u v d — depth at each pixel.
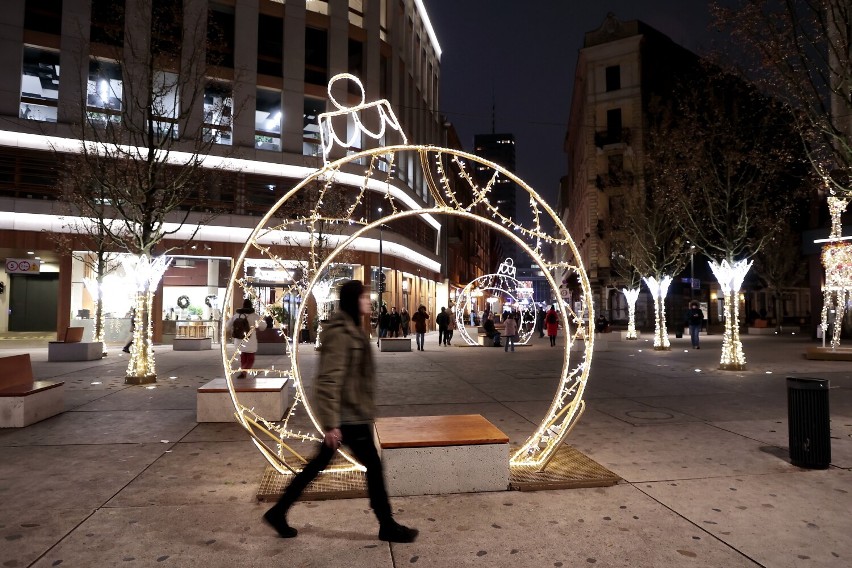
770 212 22.92
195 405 9.14
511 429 7.44
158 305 25.70
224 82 27.84
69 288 24.11
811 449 5.50
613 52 43.34
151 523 4.16
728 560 3.56
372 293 32.38
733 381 12.01
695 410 8.62
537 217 5.80
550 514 4.33
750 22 10.48
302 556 3.61
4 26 23.52
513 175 5.71
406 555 3.63
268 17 29.88
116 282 25.55
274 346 19.47
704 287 43.94
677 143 18.16
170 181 13.94
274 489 4.77
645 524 4.13
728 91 16.50
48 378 12.72
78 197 16.45
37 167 23.59
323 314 22.66
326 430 3.67
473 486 4.86
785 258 37.91
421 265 43.44
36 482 5.12
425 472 4.81
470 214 5.70
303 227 26.59
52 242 23.67
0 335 30.69
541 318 32.00
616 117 43.41
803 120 11.51
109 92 24.66
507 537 3.91
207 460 5.88
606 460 5.83
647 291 41.66
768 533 3.97
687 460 5.83
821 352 16.52
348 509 4.46
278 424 7.62
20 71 23.78
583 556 3.62
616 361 16.81
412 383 12.05
